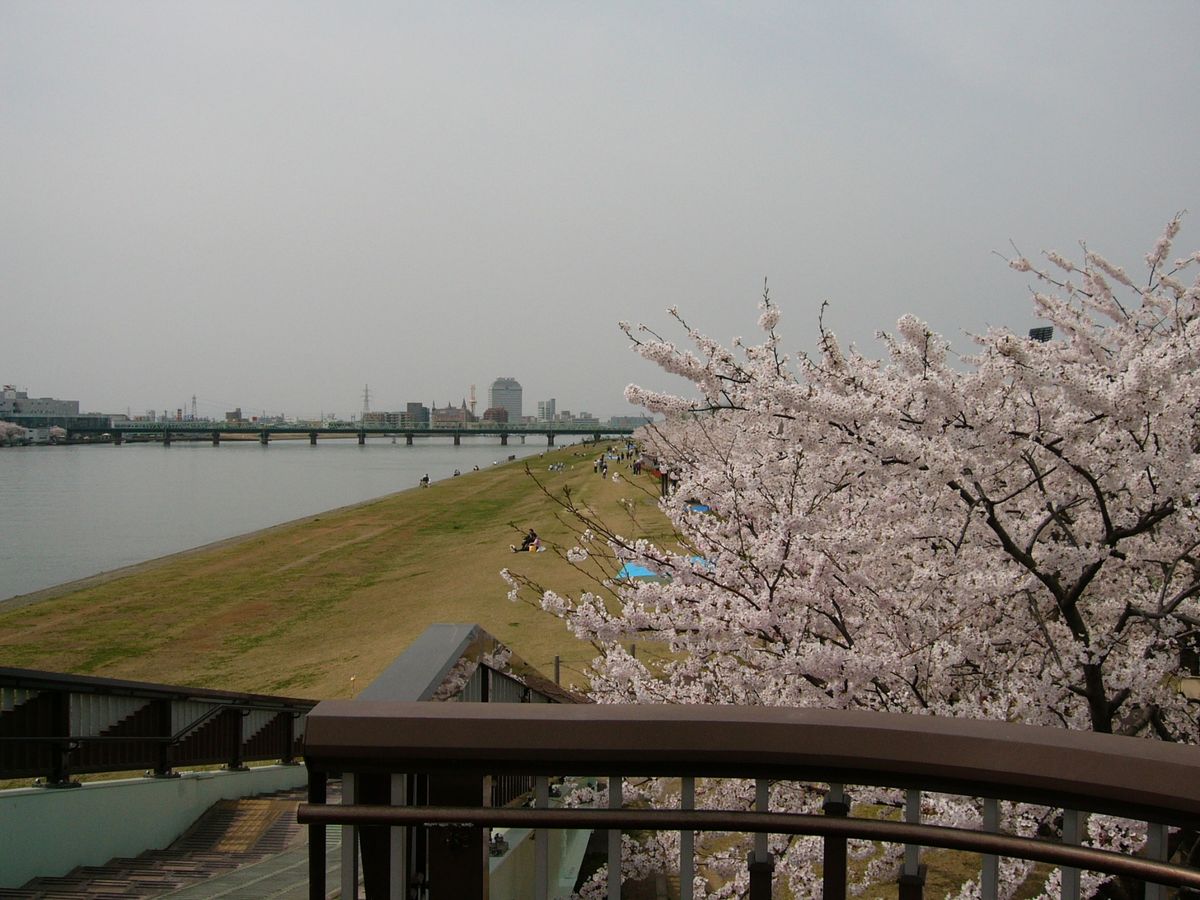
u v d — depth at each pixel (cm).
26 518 5178
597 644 595
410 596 2427
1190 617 458
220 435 19025
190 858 708
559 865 533
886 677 470
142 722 779
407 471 10369
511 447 19188
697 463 655
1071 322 638
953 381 452
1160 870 146
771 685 489
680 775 169
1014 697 484
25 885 607
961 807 382
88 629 2184
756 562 489
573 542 3062
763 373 482
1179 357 411
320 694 1508
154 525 4894
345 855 184
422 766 170
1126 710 526
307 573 3039
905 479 500
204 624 2225
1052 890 367
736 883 452
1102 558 457
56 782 670
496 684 349
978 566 512
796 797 487
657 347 486
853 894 467
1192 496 441
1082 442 459
